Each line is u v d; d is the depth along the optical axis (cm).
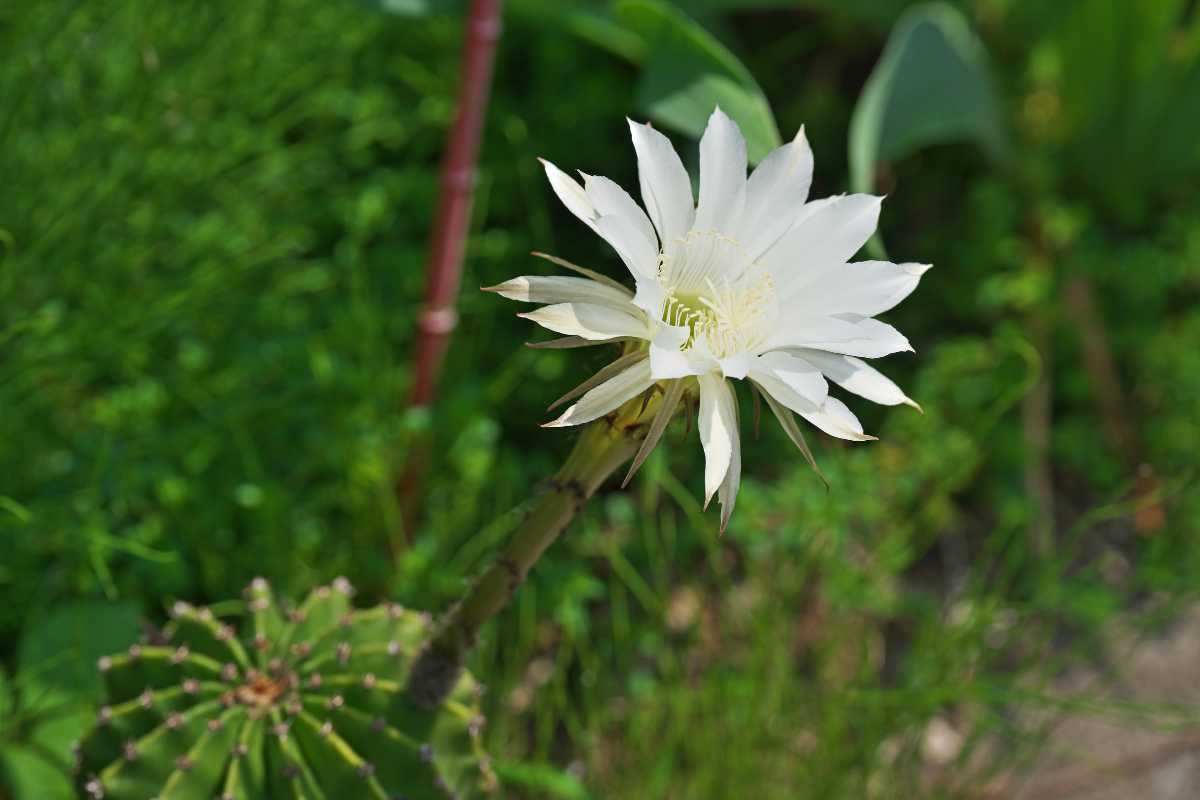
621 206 55
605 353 57
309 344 83
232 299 84
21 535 77
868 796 81
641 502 87
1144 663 88
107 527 78
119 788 61
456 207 76
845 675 85
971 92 83
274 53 87
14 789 71
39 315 76
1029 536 90
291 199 89
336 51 90
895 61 77
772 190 56
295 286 87
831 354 56
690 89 70
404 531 83
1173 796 84
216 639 63
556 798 79
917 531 90
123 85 81
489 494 86
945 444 90
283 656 63
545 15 88
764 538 82
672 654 82
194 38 83
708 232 56
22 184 79
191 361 82
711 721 78
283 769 62
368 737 62
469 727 63
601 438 57
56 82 81
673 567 87
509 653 81
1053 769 84
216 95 84
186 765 61
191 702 62
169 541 80
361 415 82
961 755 78
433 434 84
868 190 73
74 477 79
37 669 72
